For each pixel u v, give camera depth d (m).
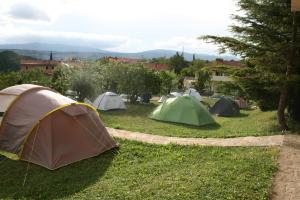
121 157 11.36
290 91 17.28
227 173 9.10
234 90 25.23
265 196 7.74
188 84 61.38
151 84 32.19
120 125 17.41
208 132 16.48
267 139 13.80
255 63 15.88
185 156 11.34
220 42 16.78
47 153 10.42
